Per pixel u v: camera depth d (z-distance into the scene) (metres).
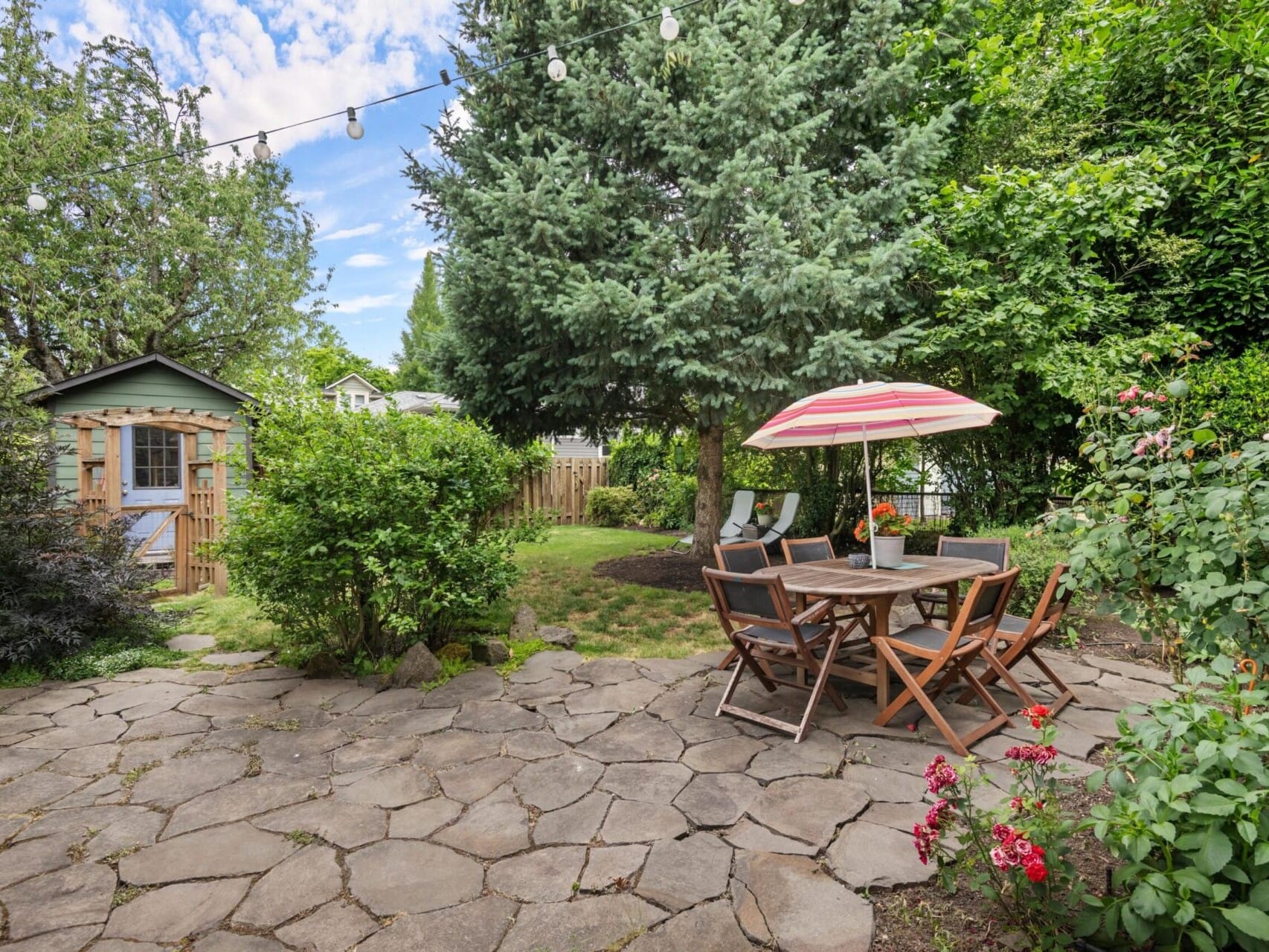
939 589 5.04
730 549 4.24
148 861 2.30
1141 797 1.48
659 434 9.80
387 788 2.81
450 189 6.69
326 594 4.32
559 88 6.20
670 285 5.80
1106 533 2.44
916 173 6.09
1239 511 2.16
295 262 18.23
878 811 2.53
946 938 1.83
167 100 15.59
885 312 6.85
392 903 2.06
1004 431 7.46
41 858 2.32
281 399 4.89
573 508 14.18
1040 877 1.54
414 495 4.30
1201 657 2.27
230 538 4.57
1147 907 1.38
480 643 4.60
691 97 6.38
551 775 2.89
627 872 2.19
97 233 14.03
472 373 7.02
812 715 3.52
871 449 9.34
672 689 3.97
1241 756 1.45
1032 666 4.20
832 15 6.43
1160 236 6.70
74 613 4.75
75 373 13.99
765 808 2.56
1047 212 6.03
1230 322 6.68
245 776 2.94
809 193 5.77
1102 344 6.38
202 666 4.63
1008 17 8.03
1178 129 6.93
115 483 7.30
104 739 3.37
